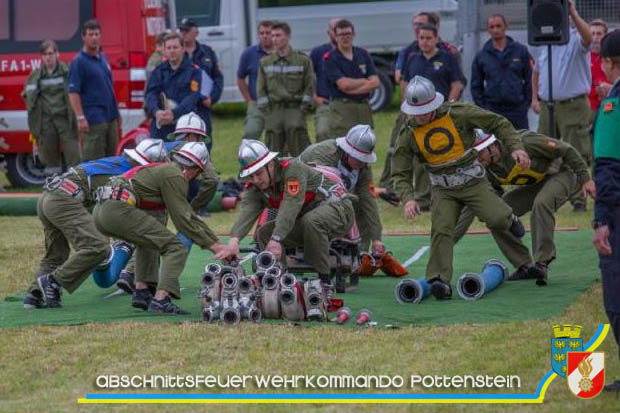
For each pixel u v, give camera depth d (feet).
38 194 129.59
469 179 77.51
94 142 128.26
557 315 72.13
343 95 121.60
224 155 174.81
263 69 124.77
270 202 75.97
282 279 71.41
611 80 54.34
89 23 126.31
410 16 201.05
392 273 88.63
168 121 115.55
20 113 143.13
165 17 146.82
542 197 82.48
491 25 118.32
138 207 73.92
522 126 119.65
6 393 58.03
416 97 75.56
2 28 143.54
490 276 80.53
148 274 76.33
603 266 54.08
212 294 71.82
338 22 120.98
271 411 54.65
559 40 108.06
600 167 53.16
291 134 125.29
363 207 85.87
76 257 76.43
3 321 72.90
